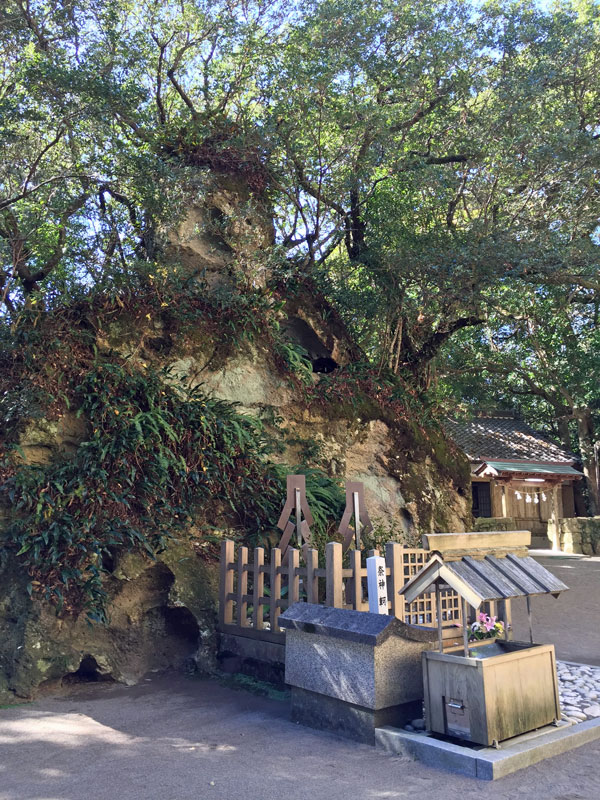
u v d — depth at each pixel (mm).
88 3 9320
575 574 14844
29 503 6621
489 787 3770
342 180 11539
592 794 3668
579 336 23016
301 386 10375
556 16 12188
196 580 7043
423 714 4832
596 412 23938
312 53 10898
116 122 10156
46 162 8953
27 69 8227
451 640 5461
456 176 11711
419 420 12102
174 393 8227
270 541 7977
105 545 6641
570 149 11141
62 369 7625
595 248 11586
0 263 8547
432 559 4562
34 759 4387
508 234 11383
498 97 11789
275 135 10898
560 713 4734
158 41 11125
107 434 7312
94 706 5730
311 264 12250
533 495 25016
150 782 3945
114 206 10078
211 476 7805
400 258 11609
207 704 5727
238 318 9719
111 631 6664
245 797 3705
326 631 4852
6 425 7133
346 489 7777
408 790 3754
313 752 4438
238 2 11383
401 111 12242
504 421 27562
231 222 10484
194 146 10820
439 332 13742
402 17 11664
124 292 8758
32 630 6234
